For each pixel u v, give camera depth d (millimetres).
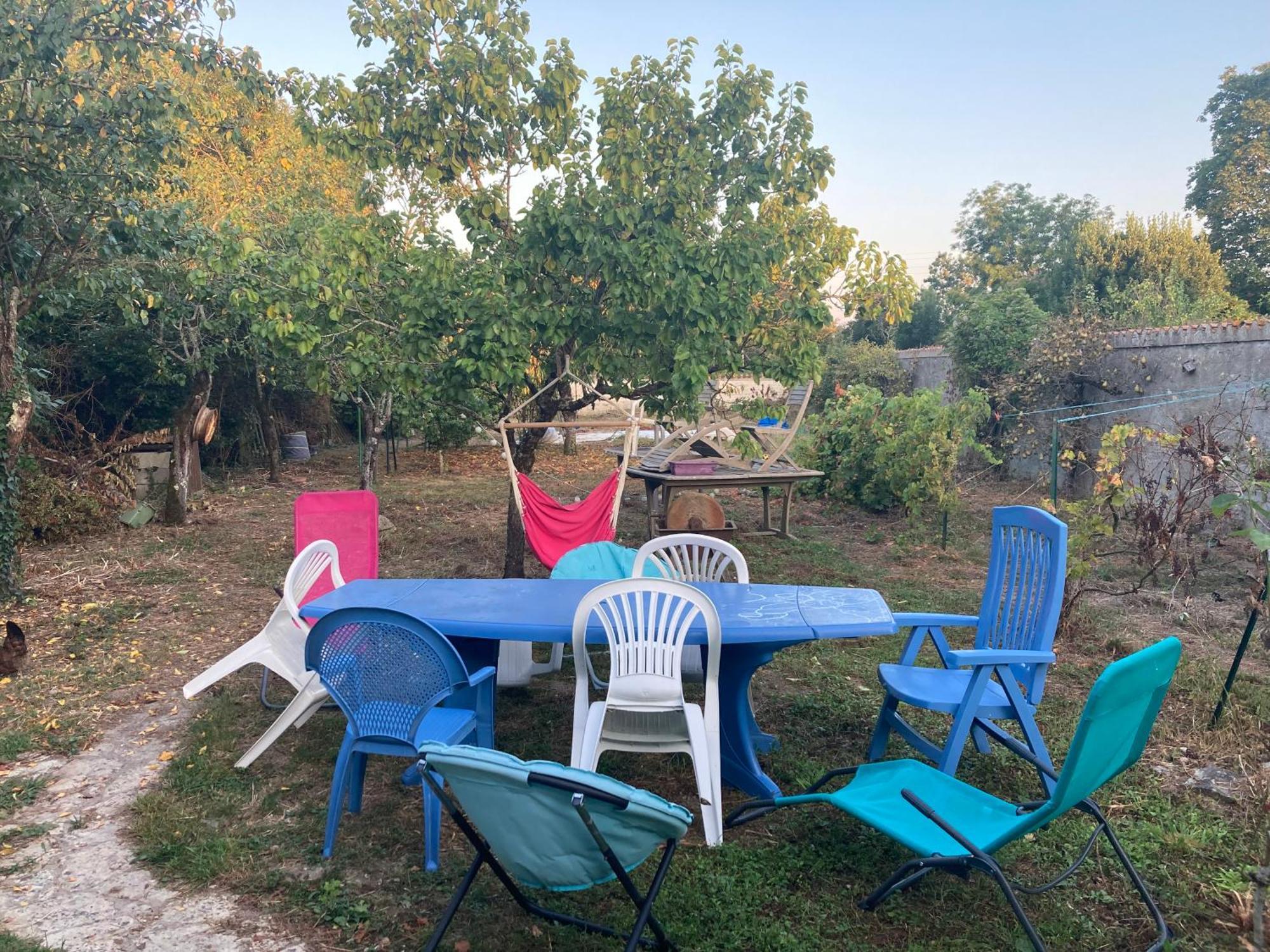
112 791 3562
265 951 2539
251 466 14812
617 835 2158
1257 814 3283
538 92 6359
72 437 11180
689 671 4199
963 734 3248
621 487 6234
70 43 5984
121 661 5137
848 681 4805
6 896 2807
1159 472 8555
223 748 3889
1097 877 2924
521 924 2660
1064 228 34562
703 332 6016
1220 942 2590
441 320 5973
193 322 10125
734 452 8891
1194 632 5605
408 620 2861
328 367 6863
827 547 8398
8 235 6598
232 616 6176
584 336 6297
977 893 2832
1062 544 3396
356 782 3277
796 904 2752
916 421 9125
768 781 3490
